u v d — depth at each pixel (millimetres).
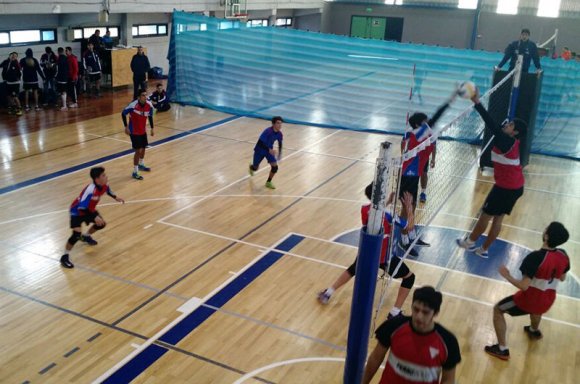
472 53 13617
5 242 7922
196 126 14586
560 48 23938
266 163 11906
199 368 5504
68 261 7336
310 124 15359
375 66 14492
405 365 3574
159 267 7457
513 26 24781
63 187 10008
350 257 7957
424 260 7953
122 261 7570
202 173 11125
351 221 9188
